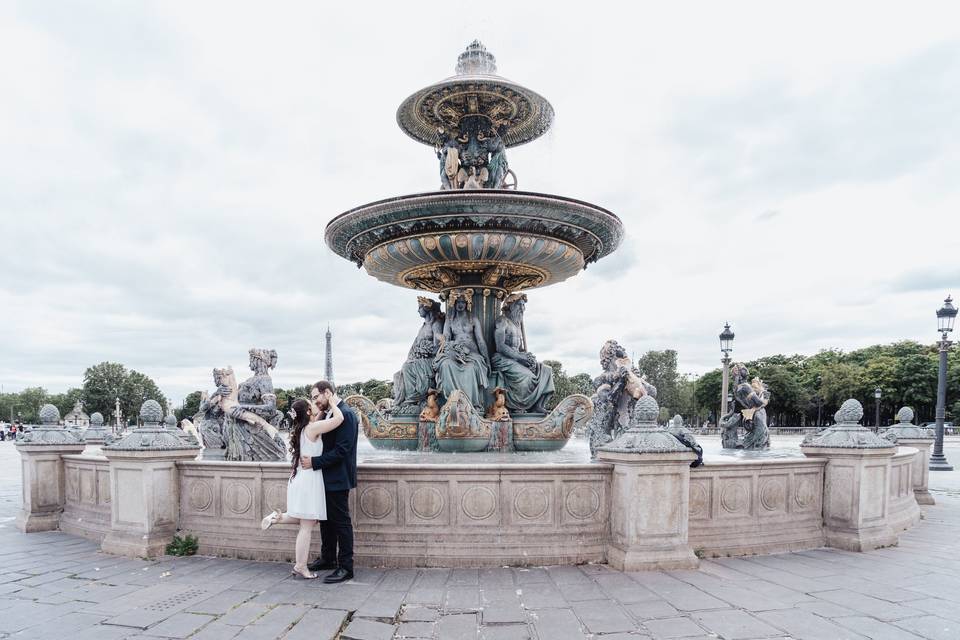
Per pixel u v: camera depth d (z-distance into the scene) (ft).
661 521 18.12
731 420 37.83
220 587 16.43
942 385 59.82
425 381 33.78
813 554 20.24
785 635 13.01
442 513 18.61
